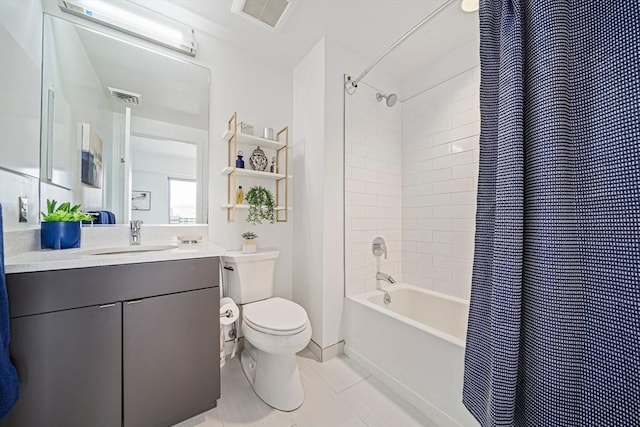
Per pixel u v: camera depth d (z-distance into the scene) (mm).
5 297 762
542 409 727
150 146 1593
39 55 1229
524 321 787
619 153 660
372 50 1970
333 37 1836
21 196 1078
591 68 716
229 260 1652
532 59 805
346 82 1918
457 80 1893
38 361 863
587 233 700
